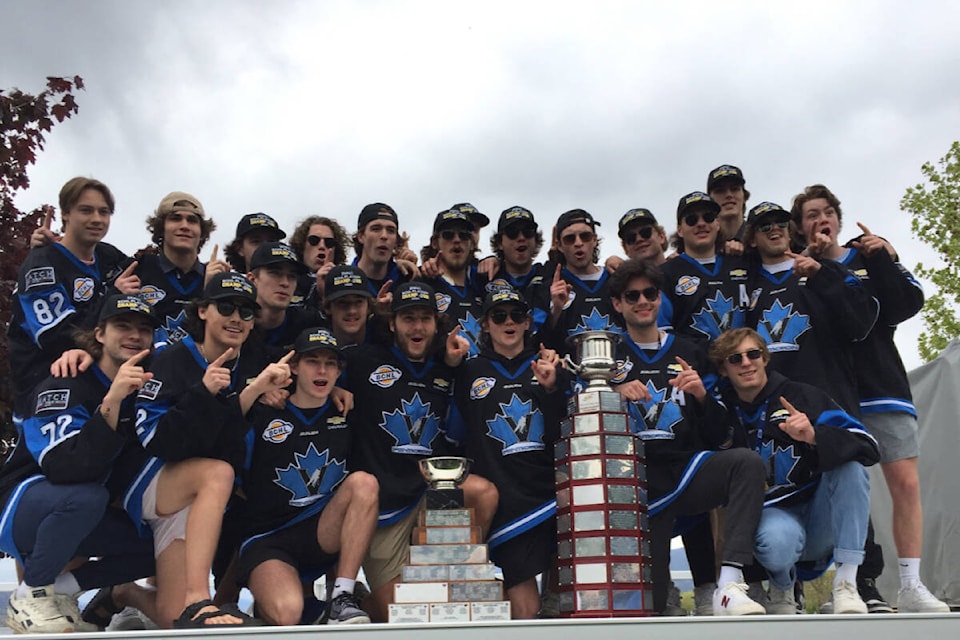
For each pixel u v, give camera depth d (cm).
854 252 538
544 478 454
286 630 299
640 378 482
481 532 421
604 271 593
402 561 452
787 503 448
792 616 332
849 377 505
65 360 406
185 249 515
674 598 488
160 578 403
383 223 567
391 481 455
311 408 449
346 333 498
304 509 433
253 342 474
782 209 536
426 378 480
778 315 521
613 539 383
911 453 498
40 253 476
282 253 497
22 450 401
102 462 379
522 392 471
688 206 563
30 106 664
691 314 557
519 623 314
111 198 491
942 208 1427
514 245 610
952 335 1403
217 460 393
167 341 500
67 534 378
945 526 668
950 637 346
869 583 492
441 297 580
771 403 463
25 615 380
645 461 448
